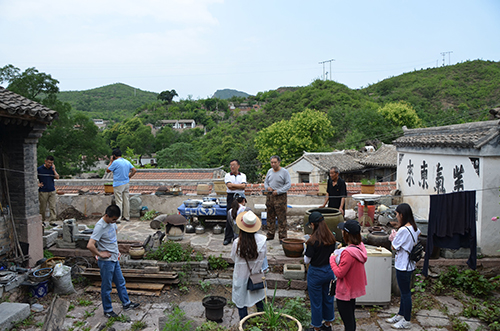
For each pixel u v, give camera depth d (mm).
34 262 5887
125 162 8492
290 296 5250
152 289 5629
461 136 7000
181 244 6211
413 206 8984
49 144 33031
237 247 3865
